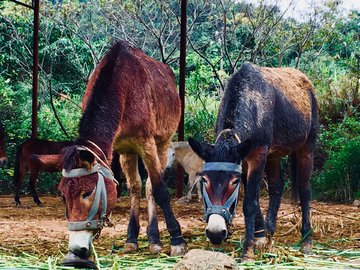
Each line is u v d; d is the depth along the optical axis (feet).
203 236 16.92
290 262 12.16
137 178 15.90
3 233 18.61
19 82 54.13
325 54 53.93
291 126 15.52
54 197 35.40
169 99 16.48
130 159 15.64
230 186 11.68
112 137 12.18
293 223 20.75
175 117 17.24
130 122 13.60
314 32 43.01
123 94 13.15
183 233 17.52
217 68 49.60
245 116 13.46
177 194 33.06
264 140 13.99
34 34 35.14
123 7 43.06
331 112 42.47
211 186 11.68
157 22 53.21
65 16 44.60
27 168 30.12
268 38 42.98
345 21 45.47
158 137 15.97
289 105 15.66
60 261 12.39
